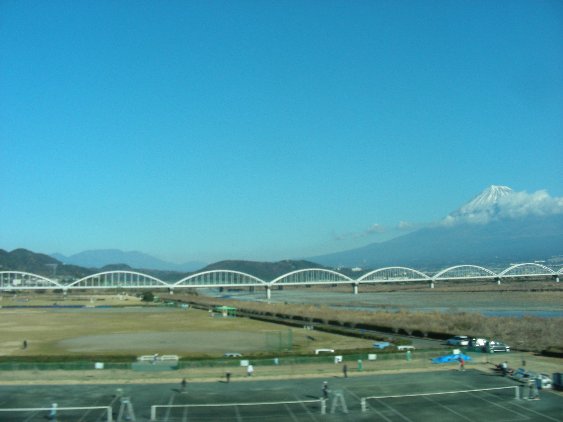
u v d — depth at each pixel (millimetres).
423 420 45844
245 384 58594
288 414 47562
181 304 193000
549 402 50656
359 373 64188
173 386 57688
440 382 59094
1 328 115312
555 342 83812
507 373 62688
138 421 45438
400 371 65125
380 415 47250
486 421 45406
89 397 53094
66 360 67250
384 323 112000
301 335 102688
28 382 59344
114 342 93375
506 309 161500
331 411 48156
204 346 88000
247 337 99562
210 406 49750
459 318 113062
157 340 95750
